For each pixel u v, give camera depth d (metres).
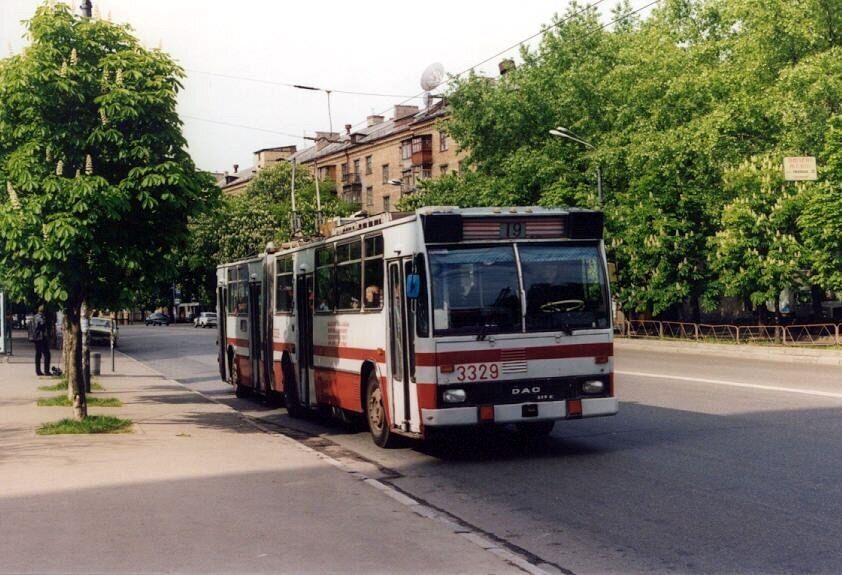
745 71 32.66
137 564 6.23
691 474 9.31
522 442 12.21
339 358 13.68
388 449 12.27
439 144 70.50
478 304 10.52
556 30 44.25
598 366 10.84
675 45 40.59
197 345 50.28
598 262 11.04
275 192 83.00
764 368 23.03
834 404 14.34
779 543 6.57
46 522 7.57
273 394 18.95
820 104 29.41
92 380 26.12
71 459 11.05
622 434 12.35
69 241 12.12
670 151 34.84
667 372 21.98
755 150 33.06
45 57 12.62
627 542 6.80
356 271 12.91
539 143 43.09
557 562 6.32
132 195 12.98
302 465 10.61
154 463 10.75
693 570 6.00
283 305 17.16
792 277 30.55
